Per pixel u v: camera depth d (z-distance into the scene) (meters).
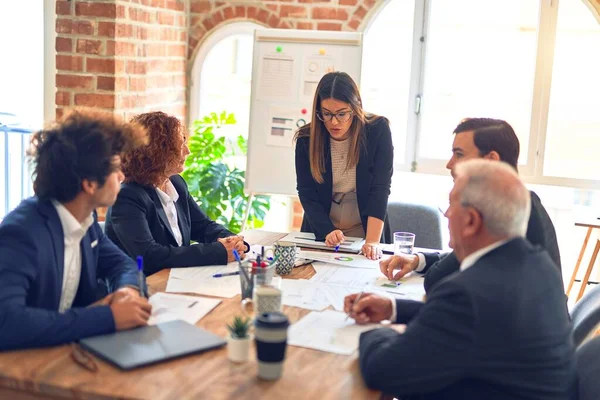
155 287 2.27
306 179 3.11
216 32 4.81
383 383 1.61
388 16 4.57
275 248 2.48
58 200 1.98
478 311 1.56
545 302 1.64
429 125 4.61
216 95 4.97
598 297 2.24
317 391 1.59
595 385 1.91
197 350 1.75
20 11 4.85
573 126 4.42
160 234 2.71
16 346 1.72
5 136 5.10
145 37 4.28
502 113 4.51
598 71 4.35
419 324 1.61
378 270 2.58
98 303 1.97
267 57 4.20
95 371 1.62
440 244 3.56
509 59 4.46
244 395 1.55
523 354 1.58
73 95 4.03
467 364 1.56
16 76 4.95
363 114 3.00
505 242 1.67
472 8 4.46
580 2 4.32
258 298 1.95
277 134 4.22
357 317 2.01
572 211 4.61
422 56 4.55
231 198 4.60
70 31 3.98
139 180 2.71
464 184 1.69
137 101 4.24
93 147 1.93
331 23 4.59
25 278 1.85
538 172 4.49
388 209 3.62
